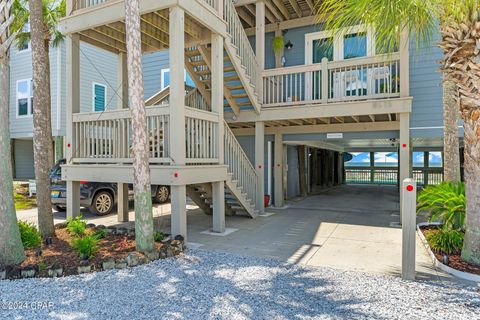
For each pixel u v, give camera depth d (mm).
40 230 5461
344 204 10539
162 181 5500
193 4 5719
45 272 3984
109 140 6320
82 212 9305
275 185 10031
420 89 8164
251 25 10250
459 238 4742
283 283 3771
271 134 10117
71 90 6656
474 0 3666
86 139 6617
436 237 5090
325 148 15109
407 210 3924
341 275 4059
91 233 5711
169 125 5508
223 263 4535
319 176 16234
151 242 4730
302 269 4293
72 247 4910
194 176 5762
